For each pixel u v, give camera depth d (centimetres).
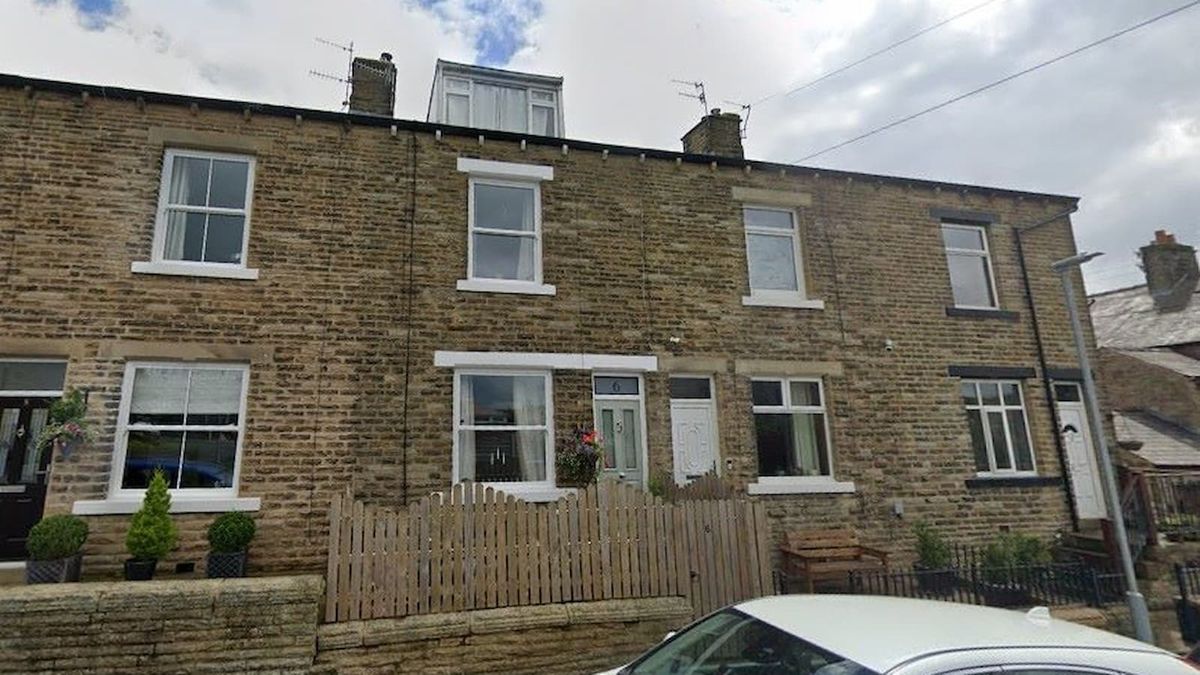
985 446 1262
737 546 812
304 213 1005
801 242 1266
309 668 632
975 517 1195
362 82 1211
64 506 834
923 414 1223
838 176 1300
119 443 880
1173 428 1688
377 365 980
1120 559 1065
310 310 974
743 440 1122
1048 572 1003
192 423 915
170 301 927
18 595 592
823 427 1188
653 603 751
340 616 672
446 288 1038
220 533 809
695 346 1136
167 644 609
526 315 1064
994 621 350
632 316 1116
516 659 695
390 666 659
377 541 699
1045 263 1391
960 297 1341
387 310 1005
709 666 372
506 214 1124
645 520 788
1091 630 354
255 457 908
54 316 885
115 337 899
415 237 1044
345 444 944
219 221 995
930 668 294
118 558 836
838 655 313
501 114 1384
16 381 883
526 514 752
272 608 634
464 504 734
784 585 992
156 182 963
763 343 1173
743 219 1231
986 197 1395
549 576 745
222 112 1007
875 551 1005
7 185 906
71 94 956
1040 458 1265
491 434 1030
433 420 985
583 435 1021
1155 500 1163
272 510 898
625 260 1137
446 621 684
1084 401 1344
